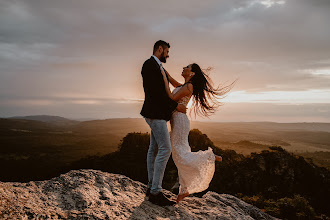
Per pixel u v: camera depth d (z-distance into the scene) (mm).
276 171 82750
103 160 110000
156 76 2990
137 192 3314
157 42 3309
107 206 2535
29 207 2098
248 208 4156
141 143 126875
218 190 75125
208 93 3678
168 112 3061
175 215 2811
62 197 2523
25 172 111938
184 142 3400
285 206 49312
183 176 3273
